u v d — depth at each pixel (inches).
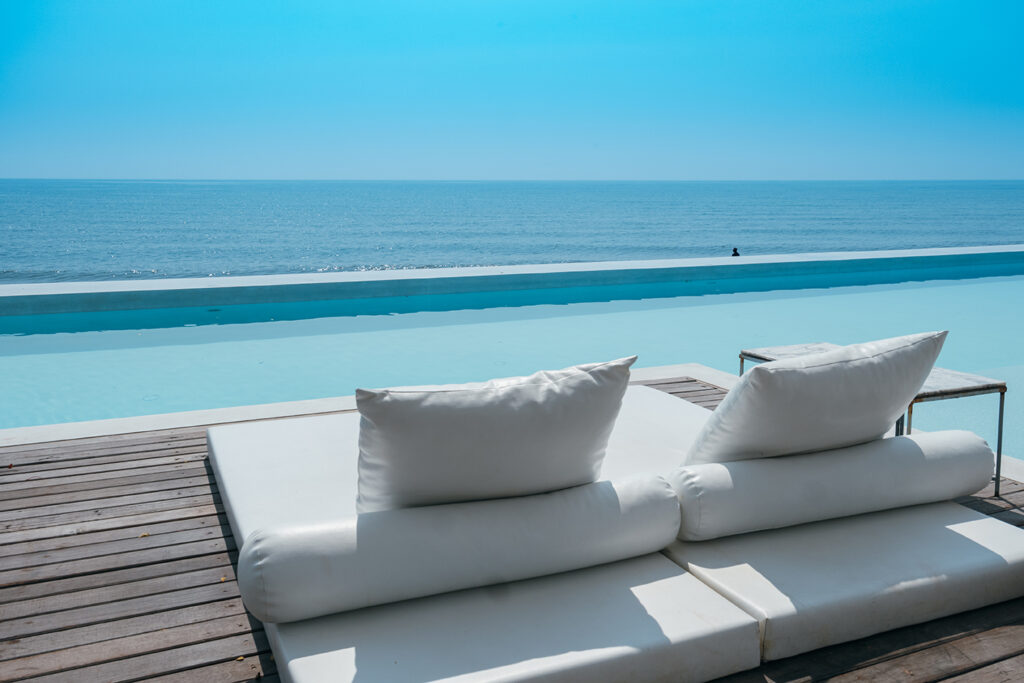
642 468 83.6
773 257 332.5
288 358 202.7
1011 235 1552.7
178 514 91.6
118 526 88.2
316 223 1572.3
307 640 56.1
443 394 56.5
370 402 54.9
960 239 1501.0
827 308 275.0
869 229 1609.3
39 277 1000.9
